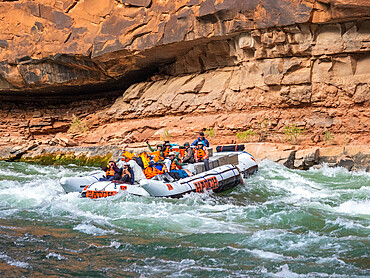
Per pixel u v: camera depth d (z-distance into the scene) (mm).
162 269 21797
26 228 28812
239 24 60562
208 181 38875
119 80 81000
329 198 37375
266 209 32938
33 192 40719
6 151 70875
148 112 73812
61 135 79250
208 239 26453
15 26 75875
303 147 56000
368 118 56406
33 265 21969
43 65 76062
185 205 34375
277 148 55375
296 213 31531
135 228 28828
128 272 21359
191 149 43406
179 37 64688
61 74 76375
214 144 64250
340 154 51938
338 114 58156
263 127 61844
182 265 22328
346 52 56844
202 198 37125
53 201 35375
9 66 77250
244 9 59719
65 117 85688
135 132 72438
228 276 20859
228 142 63406
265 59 62281
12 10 75938
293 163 53375
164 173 38188
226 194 39656
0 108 87875
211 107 67750
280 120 61406
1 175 54062
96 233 27781
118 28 68750
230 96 66250
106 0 69688
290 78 60406
